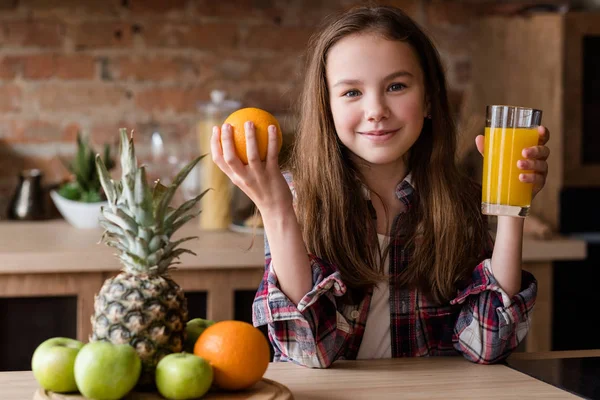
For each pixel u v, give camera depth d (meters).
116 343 1.00
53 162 2.90
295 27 2.99
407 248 1.41
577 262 2.69
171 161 2.69
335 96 1.33
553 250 2.35
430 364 1.27
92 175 2.61
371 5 1.43
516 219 1.27
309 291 1.22
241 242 2.34
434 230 1.40
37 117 2.88
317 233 1.39
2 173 2.87
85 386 0.95
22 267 2.12
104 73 2.90
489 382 1.16
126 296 1.01
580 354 1.36
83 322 2.18
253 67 2.98
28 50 2.85
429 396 1.09
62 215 2.88
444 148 1.45
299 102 1.65
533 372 1.24
